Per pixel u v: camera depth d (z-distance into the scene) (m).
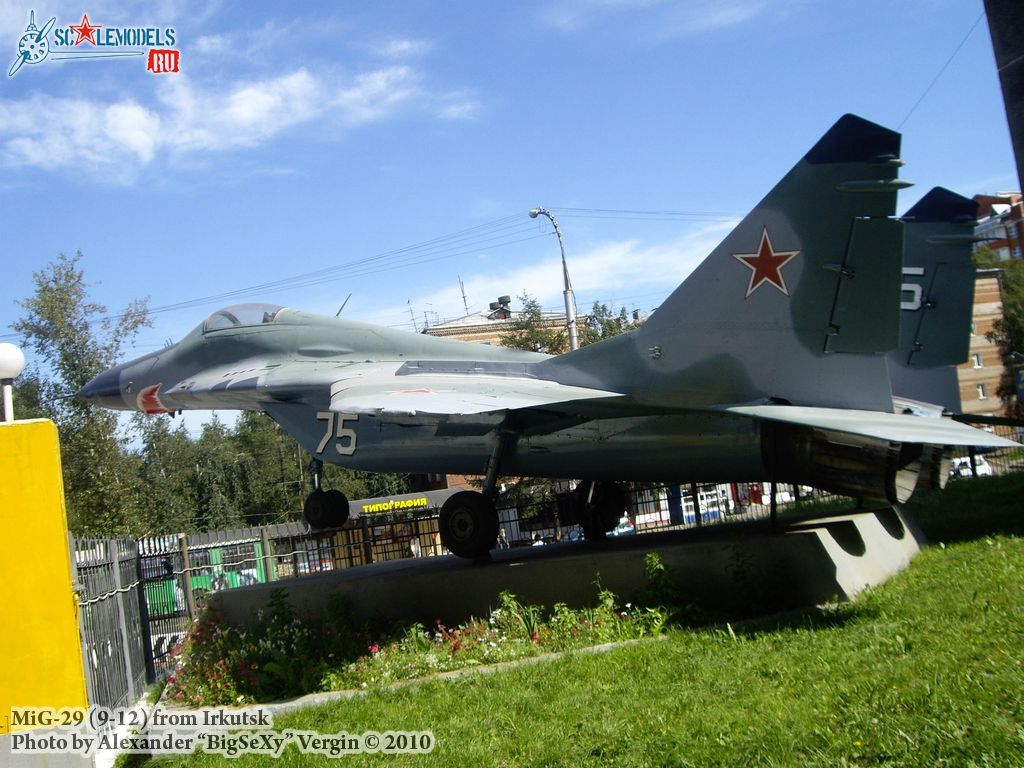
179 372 13.86
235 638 9.87
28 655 5.47
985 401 45.50
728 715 5.30
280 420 12.61
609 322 25.94
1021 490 14.02
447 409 8.74
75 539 7.27
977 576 8.20
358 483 44.22
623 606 8.95
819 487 9.34
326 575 12.16
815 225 8.57
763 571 8.67
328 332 12.75
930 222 12.70
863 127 8.14
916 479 9.20
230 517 43.25
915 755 4.29
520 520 20.33
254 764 6.09
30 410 21.48
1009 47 4.91
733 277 9.17
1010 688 4.95
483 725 5.95
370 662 8.53
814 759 4.46
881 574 9.12
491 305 48.41
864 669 5.81
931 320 12.53
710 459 9.72
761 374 9.06
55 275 22.27
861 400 8.54
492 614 8.96
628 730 5.34
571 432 10.49
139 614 10.99
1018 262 36.12
